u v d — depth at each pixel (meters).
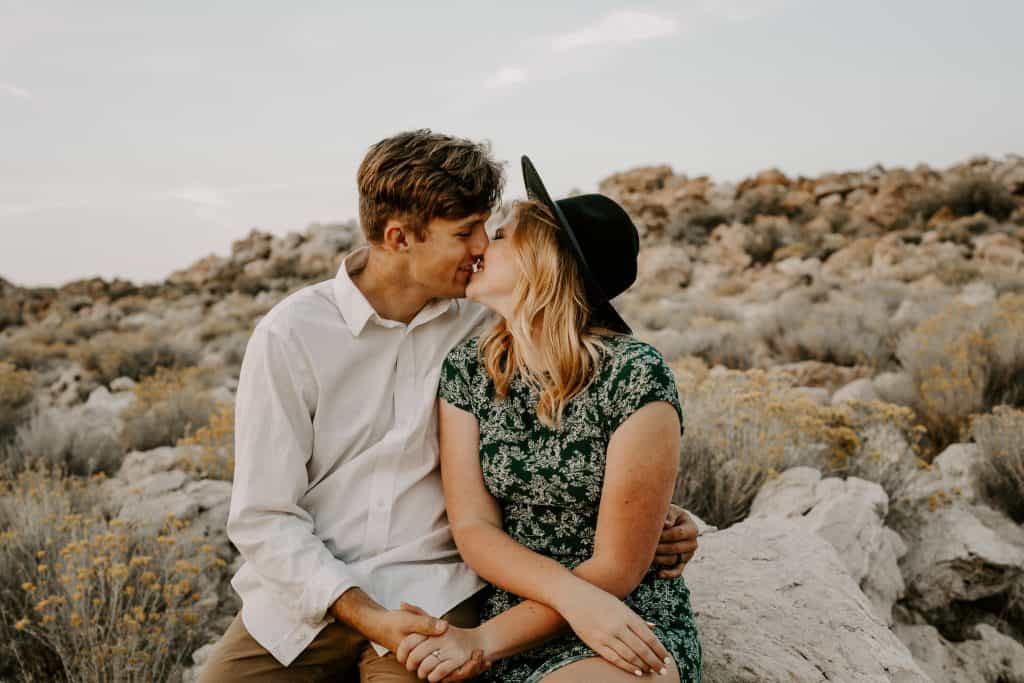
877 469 4.79
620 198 36.75
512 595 2.04
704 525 3.26
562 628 1.92
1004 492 4.78
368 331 2.13
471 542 2.02
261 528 2.00
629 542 1.86
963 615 3.91
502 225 2.12
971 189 26.78
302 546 1.97
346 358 2.11
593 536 1.99
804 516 4.05
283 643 2.01
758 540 3.02
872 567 3.71
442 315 2.26
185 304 33.25
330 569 1.94
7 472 5.69
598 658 1.80
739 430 4.92
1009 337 7.52
